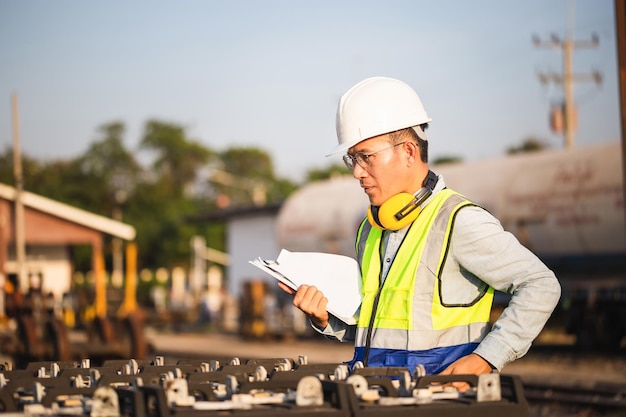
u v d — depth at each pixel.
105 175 72.69
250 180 91.06
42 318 19.00
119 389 3.01
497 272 3.74
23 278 27.56
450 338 3.80
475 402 3.04
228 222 49.31
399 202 3.91
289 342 29.61
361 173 4.07
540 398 13.74
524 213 22.50
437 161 66.12
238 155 92.44
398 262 3.91
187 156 86.06
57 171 72.50
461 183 24.17
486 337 3.66
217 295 45.44
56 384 3.37
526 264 3.72
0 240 27.66
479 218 3.79
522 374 17.12
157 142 85.31
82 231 30.05
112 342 18.77
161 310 42.56
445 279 3.81
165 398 2.81
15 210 28.16
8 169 60.09
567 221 21.52
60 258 31.55
